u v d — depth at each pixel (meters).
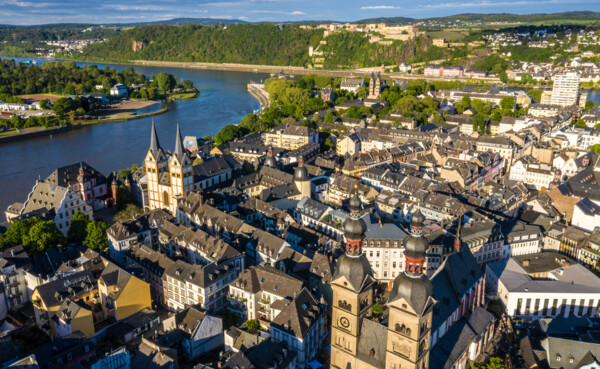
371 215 192.50
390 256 178.50
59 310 140.75
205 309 151.38
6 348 130.50
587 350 127.69
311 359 135.62
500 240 194.88
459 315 138.00
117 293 148.62
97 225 198.25
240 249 186.50
